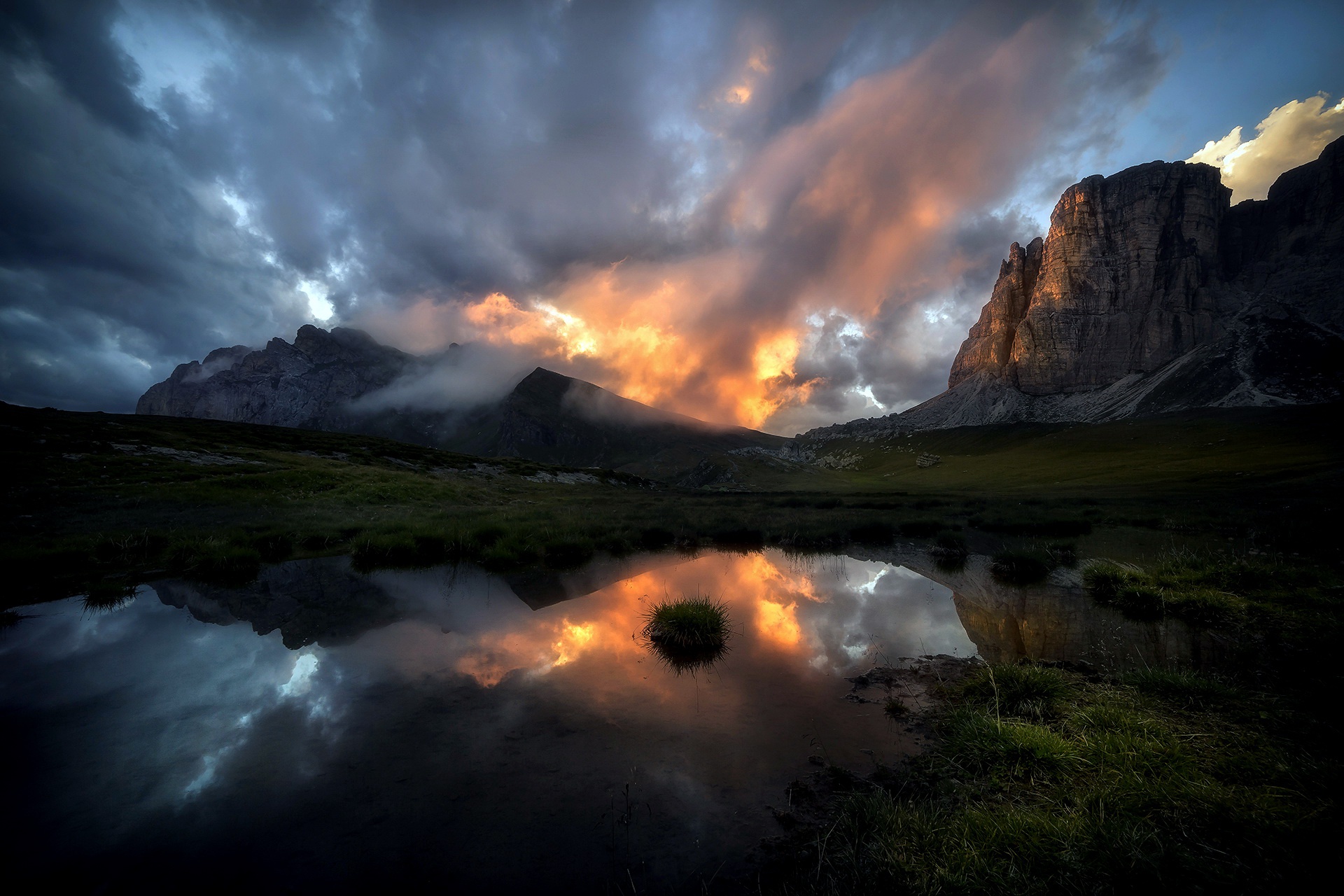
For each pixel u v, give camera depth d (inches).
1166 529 1019.9
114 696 282.7
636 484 3164.4
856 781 207.0
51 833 172.4
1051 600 507.5
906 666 334.3
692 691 297.3
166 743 235.1
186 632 394.0
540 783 207.6
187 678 308.8
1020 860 154.1
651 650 367.2
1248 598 461.7
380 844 171.5
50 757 220.4
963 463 6496.1
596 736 245.9
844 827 176.6
